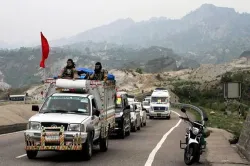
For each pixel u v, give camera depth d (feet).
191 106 253.03
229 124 146.30
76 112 62.08
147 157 64.44
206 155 65.67
